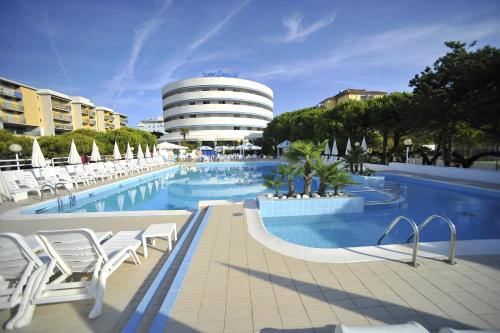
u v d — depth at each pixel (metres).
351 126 23.14
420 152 25.70
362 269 3.53
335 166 8.09
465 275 3.33
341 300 2.83
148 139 39.97
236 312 2.65
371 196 9.78
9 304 2.57
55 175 12.24
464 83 12.67
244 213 6.71
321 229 6.70
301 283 3.20
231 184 16.27
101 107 67.94
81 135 26.36
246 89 62.69
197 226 6.08
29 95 44.69
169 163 30.31
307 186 8.30
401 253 4.00
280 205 7.50
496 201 9.53
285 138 36.97
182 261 3.95
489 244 4.23
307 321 2.49
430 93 14.75
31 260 2.76
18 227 6.18
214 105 59.31
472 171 12.71
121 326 2.60
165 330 2.39
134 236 4.37
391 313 2.61
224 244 4.55
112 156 27.52
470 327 2.41
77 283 2.88
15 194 9.15
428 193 10.94
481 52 12.52
